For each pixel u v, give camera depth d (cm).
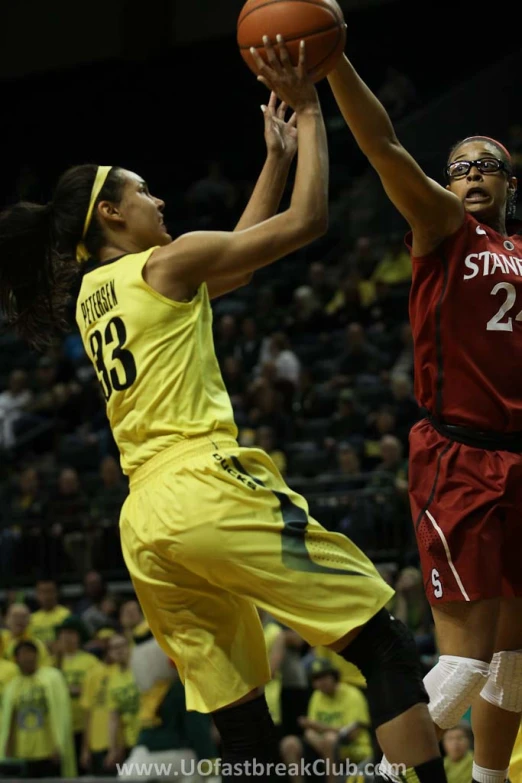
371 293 2264
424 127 2597
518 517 516
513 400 521
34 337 539
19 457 2141
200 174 3098
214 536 443
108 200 500
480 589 503
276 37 473
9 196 3322
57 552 1789
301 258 2647
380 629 447
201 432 460
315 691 1170
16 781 1180
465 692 502
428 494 524
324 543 451
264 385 1912
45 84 3312
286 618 442
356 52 3055
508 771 579
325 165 474
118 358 471
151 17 3127
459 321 523
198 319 473
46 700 1348
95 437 2066
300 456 1759
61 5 3234
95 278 487
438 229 524
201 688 465
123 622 1423
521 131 2484
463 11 2948
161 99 3225
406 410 1773
